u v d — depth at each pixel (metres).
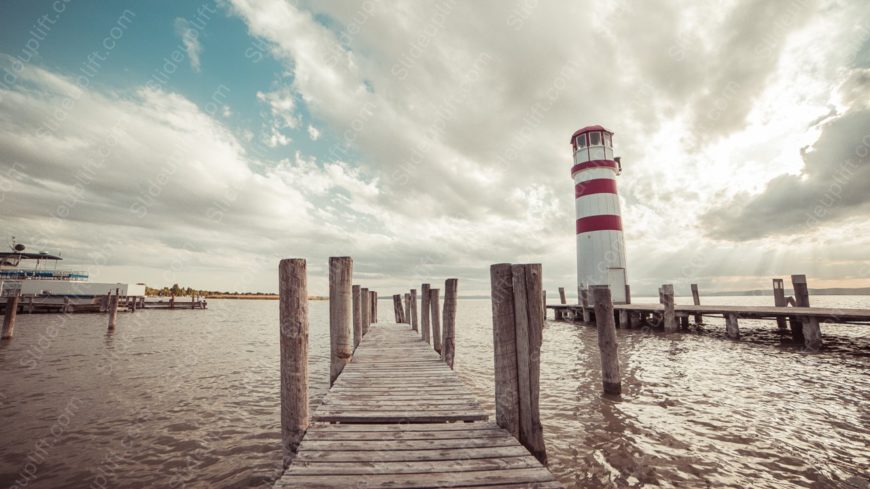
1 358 14.80
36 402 8.88
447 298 8.77
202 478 5.28
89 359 14.66
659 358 13.59
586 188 26.48
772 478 5.12
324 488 2.96
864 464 5.48
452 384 6.21
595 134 26.58
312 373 12.29
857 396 8.76
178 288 92.38
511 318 4.18
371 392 5.73
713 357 13.70
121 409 8.36
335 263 7.43
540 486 3.01
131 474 5.39
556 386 9.89
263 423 7.48
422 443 3.82
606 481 5.07
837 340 17.25
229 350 17.14
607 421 7.26
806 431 6.70
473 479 3.10
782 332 19.88
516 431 4.09
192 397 9.33
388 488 2.97
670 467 5.43
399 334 13.31
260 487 5.05
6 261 42.88
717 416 7.49
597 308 9.30
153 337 21.83
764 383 9.98
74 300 38.88
